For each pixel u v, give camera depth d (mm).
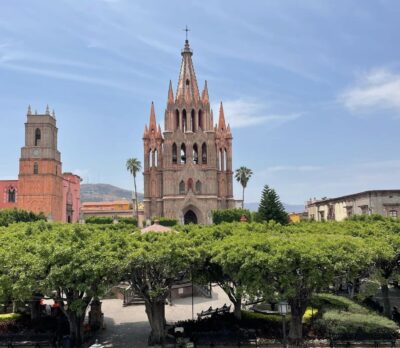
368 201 70250
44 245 27672
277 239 28812
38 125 108375
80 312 27031
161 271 28844
